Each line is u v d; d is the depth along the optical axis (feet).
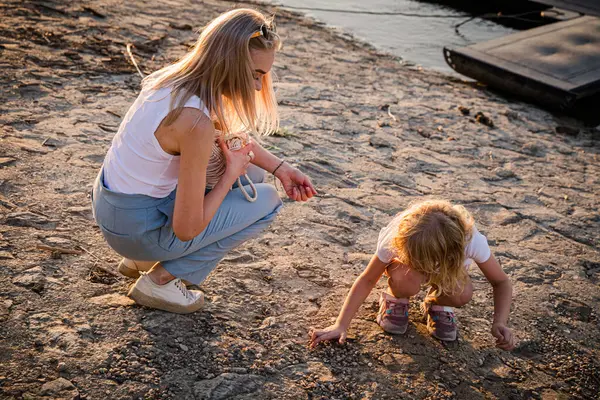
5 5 26.66
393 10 41.78
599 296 12.80
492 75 29.25
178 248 9.18
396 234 9.59
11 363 8.46
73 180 13.88
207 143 8.07
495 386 9.78
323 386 9.14
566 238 15.38
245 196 9.61
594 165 21.21
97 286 10.41
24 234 11.56
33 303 9.70
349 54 31.68
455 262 9.33
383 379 9.50
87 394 8.20
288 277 11.83
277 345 9.86
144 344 9.25
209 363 9.17
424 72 31.53
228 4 36.96
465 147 20.97
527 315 11.80
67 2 29.01
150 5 32.27
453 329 10.51
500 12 42.29
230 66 7.99
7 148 14.73
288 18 37.27
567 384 10.11
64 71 20.65
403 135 21.08
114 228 8.87
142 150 8.29
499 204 16.81
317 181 16.34
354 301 10.18
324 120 21.13
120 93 19.72
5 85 18.58
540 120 26.22
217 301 10.65
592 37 32.45
